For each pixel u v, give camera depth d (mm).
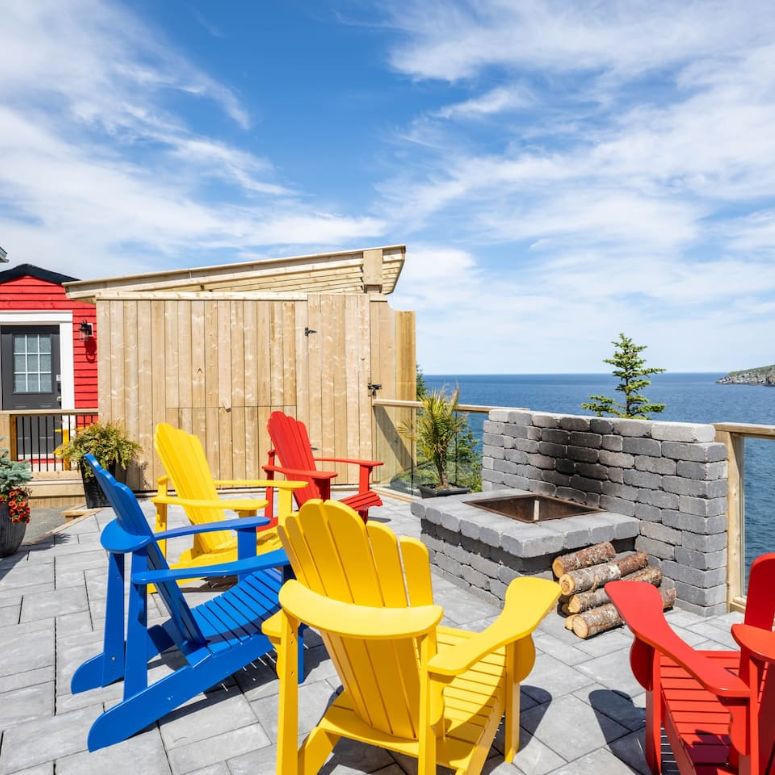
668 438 3596
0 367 9352
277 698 2590
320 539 1705
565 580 3289
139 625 2371
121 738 2258
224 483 4145
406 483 7219
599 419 4117
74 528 5594
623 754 2176
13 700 2572
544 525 3600
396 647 1697
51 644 3121
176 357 7066
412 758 2162
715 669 1522
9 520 4621
